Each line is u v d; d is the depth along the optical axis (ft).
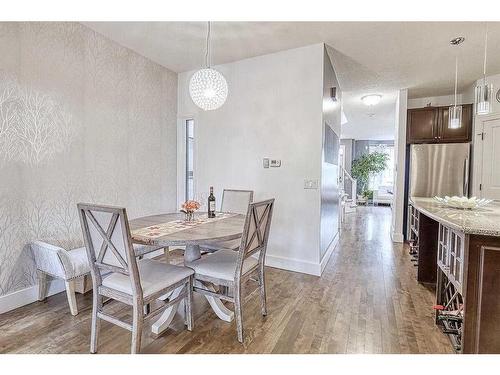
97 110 9.93
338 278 10.30
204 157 13.05
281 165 11.23
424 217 9.90
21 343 6.26
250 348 6.18
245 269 6.75
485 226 5.51
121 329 6.82
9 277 7.66
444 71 12.82
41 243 7.75
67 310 7.72
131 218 11.48
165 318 6.82
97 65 9.84
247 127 11.92
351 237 17.07
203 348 6.16
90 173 9.75
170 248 13.53
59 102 8.70
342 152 37.19
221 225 7.54
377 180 37.06
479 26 8.94
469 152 13.99
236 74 12.10
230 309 7.96
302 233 10.90
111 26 9.34
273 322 7.25
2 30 7.31
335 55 11.28
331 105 12.36
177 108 13.79
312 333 6.77
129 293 5.59
